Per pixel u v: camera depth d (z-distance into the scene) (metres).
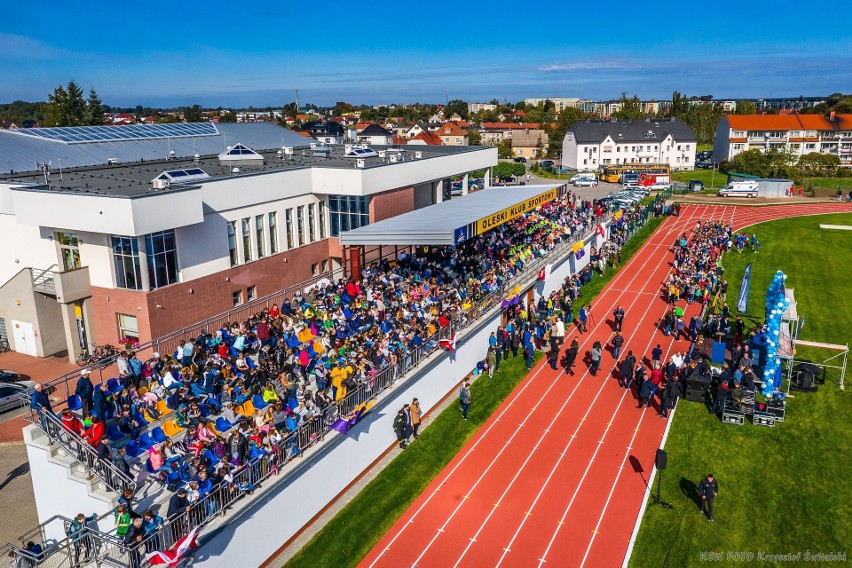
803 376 28.95
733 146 125.12
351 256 31.95
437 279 34.66
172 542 14.88
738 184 85.38
